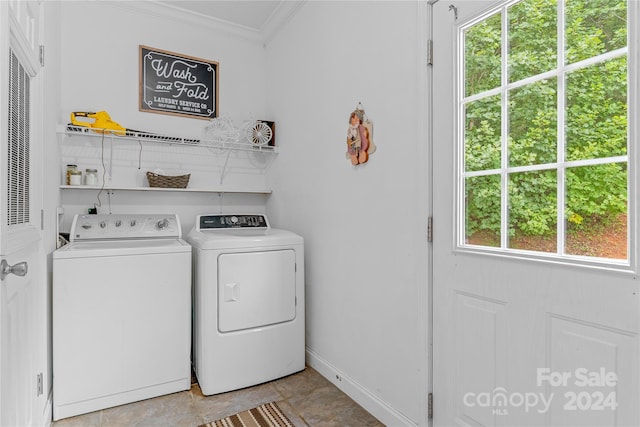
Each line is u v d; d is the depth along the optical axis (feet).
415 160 5.13
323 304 7.40
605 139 3.26
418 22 5.04
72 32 7.83
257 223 8.73
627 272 3.04
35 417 4.82
